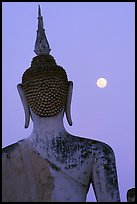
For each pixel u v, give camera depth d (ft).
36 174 31.89
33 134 32.81
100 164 32.42
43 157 32.14
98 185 32.40
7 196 31.68
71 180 31.99
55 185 31.71
